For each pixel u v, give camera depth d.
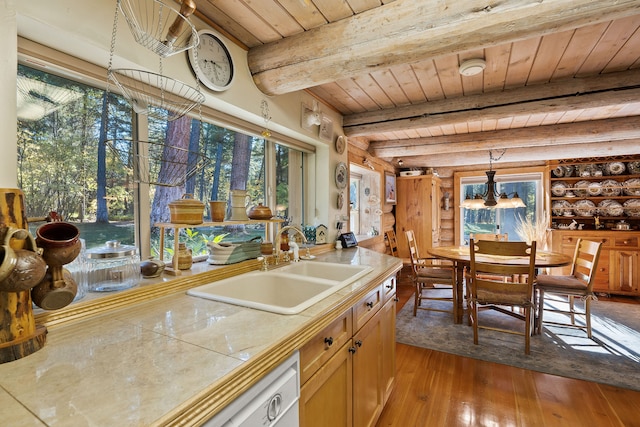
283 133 2.31
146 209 1.50
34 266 0.73
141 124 1.46
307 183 2.83
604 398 1.92
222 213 1.60
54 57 1.08
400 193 5.13
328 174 2.77
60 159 1.19
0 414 0.54
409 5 1.37
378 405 1.68
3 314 0.73
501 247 2.60
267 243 2.02
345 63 1.59
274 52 1.69
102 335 0.89
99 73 1.21
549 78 2.29
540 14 1.21
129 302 1.14
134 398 0.59
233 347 0.81
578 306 3.72
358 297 1.34
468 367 2.32
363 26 1.46
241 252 1.72
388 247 4.75
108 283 1.20
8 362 0.72
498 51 1.89
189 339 0.86
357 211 4.46
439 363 2.39
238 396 0.71
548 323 2.94
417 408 1.85
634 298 4.04
